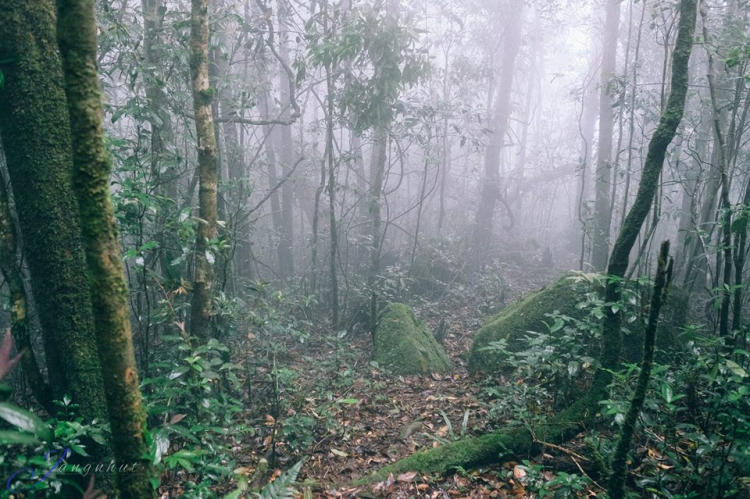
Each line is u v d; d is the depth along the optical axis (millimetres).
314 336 7406
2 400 1068
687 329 3686
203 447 3412
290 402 4867
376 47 6836
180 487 3295
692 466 3064
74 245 2873
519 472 3516
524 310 6074
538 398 4594
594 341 5062
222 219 6367
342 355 6055
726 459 2742
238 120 6258
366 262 10766
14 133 2768
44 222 2811
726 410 2973
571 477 3018
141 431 1598
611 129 12477
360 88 7273
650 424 3332
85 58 1395
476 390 5434
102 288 1470
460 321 8633
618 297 3848
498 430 4094
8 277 2934
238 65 10789
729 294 4082
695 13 3363
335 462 4012
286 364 6137
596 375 3996
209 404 3367
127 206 3684
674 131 3414
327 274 9469
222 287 4465
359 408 4992
